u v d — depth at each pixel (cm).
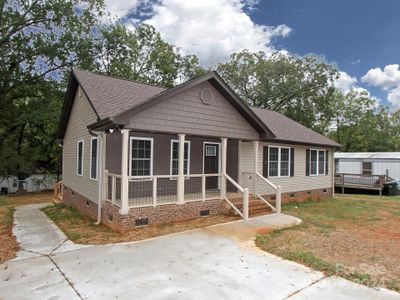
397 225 901
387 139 3931
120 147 985
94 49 2289
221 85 982
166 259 555
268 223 877
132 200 923
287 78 3150
